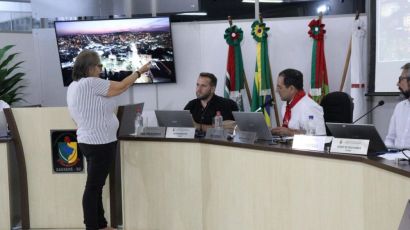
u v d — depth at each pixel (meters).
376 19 4.65
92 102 3.33
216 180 3.29
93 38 5.07
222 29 5.14
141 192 3.65
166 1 5.33
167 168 3.53
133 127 3.82
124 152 3.67
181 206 3.51
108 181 3.71
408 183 2.02
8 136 3.79
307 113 3.31
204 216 3.42
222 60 5.16
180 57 5.23
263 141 3.07
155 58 5.09
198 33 5.19
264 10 5.82
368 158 2.32
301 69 5.02
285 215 2.81
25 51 5.68
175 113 3.49
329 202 2.54
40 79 5.46
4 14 6.32
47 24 5.48
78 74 3.39
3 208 3.71
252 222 3.04
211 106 4.15
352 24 4.88
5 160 3.66
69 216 3.79
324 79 4.81
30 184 3.79
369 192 2.31
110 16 5.37
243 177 3.07
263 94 4.84
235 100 4.91
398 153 2.45
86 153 3.41
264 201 2.94
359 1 5.16
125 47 5.07
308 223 2.67
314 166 2.61
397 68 4.56
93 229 3.46
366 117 4.77
